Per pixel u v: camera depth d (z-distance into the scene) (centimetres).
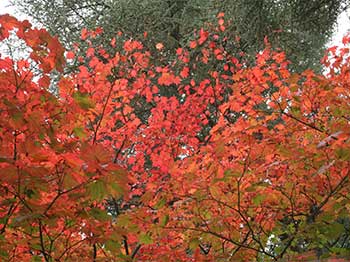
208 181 353
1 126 287
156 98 581
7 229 348
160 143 562
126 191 266
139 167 534
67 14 1154
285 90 423
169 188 361
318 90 412
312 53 978
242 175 354
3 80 301
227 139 378
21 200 284
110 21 1027
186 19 1046
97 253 422
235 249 408
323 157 343
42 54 308
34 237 330
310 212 408
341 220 468
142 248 412
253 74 463
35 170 264
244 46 918
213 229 378
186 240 404
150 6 1029
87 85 471
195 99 604
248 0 823
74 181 275
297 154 352
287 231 414
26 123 288
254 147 374
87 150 248
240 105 456
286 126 426
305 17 819
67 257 354
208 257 391
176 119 567
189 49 970
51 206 291
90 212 307
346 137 294
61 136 357
